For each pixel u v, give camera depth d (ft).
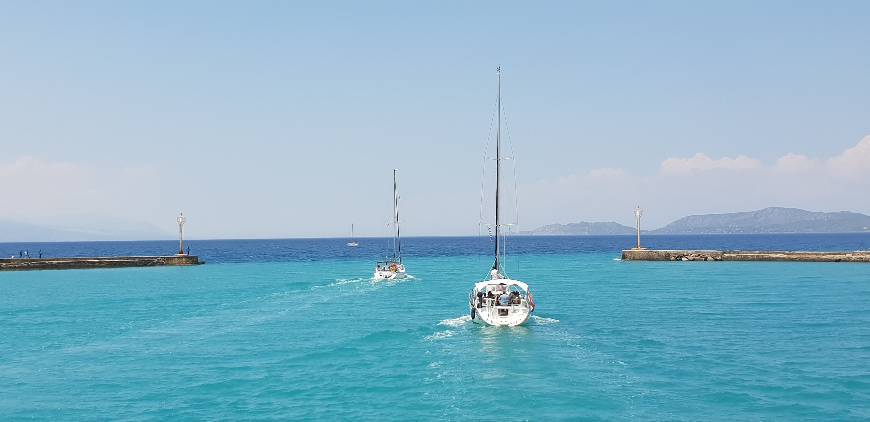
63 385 88.12
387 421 71.67
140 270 335.26
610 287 221.87
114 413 75.46
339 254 588.91
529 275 286.25
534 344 114.52
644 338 119.44
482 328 132.05
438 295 202.69
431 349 110.83
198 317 152.56
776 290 204.64
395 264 273.54
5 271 319.06
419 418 72.59
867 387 83.20
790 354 103.65
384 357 104.53
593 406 76.23
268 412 75.20
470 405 77.20
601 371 93.45
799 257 359.05
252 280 267.18
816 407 75.15
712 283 233.76
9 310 166.40
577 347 111.45
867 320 138.82
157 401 80.12
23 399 81.56
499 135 155.94
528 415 73.20
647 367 95.71
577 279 260.42
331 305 176.04
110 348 113.60
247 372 94.68
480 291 143.13
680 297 187.52
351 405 77.71
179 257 373.81
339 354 107.14
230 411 75.77
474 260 448.65
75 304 179.63
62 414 75.41
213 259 482.28
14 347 115.14
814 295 188.44
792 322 136.77
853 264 335.88
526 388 84.43
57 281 264.31
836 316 144.97
